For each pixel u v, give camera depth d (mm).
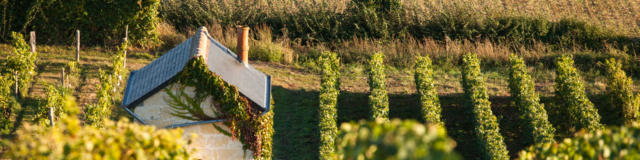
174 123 12984
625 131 5676
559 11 31344
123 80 19906
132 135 5949
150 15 24047
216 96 12703
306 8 28125
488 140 14367
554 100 19062
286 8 28391
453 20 26812
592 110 16500
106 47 23953
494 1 31219
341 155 5645
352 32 26969
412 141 3719
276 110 18844
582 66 23594
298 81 22078
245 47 15719
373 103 16734
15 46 18594
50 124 13672
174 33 25484
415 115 18812
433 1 30219
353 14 27500
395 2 27438
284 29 26953
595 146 5988
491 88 21234
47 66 20844
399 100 20062
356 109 19375
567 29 26578
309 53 25312
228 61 14750
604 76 22438
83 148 5508
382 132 4016
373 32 26797
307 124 17828
